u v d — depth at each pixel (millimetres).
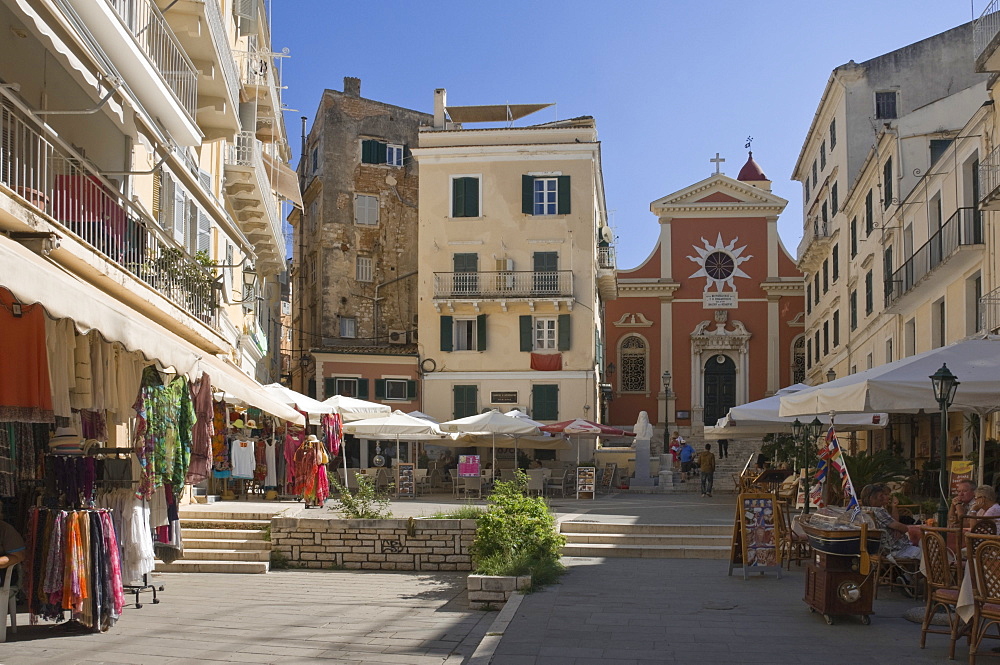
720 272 54000
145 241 16406
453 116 46406
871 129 37375
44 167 12023
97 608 10656
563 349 41312
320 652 10047
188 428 12273
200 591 14383
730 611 11328
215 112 19891
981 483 15539
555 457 40500
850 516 10445
